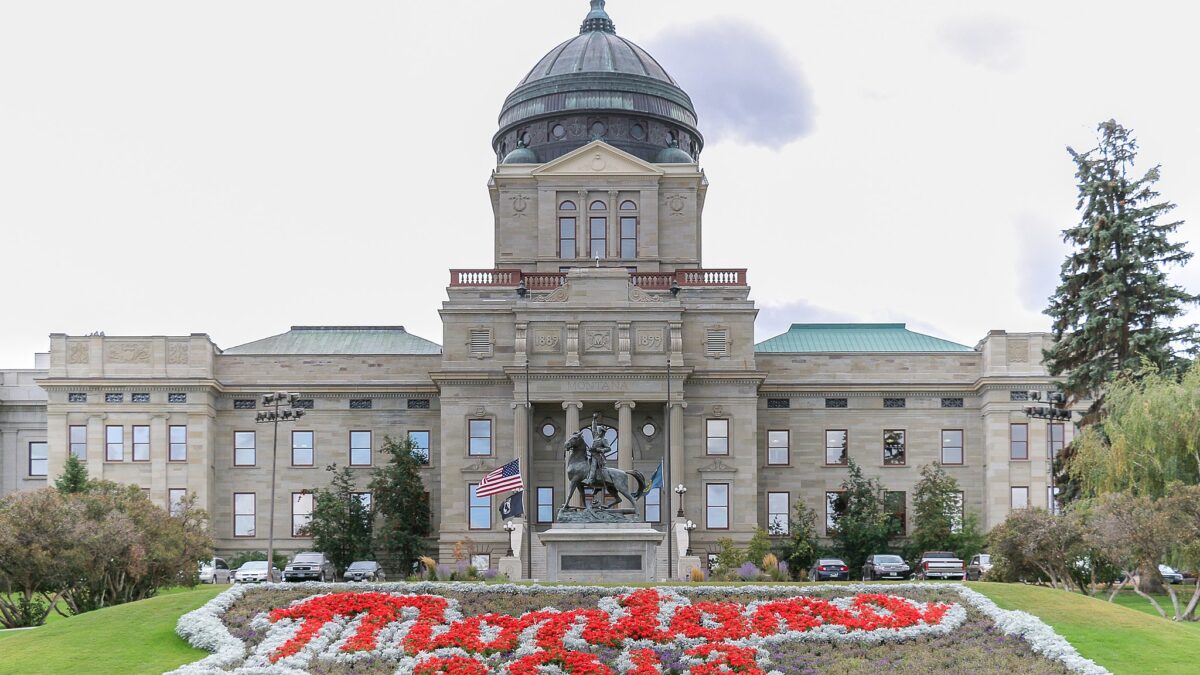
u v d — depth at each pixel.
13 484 115.62
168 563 66.75
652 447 104.44
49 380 107.12
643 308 102.69
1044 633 47.34
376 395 110.12
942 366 110.38
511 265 114.81
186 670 43.00
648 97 119.88
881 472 109.75
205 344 108.06
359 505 105.38
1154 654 46.38
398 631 47.12
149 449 107.50
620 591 52.41
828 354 110.31
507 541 102.38
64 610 69.06
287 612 49.22
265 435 110.06
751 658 44.34
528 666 42.91
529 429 101.56
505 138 122.44
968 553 101.69
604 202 115.00
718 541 100.38
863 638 46.97
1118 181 86.06
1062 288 87.44
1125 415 72.56
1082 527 64.69
